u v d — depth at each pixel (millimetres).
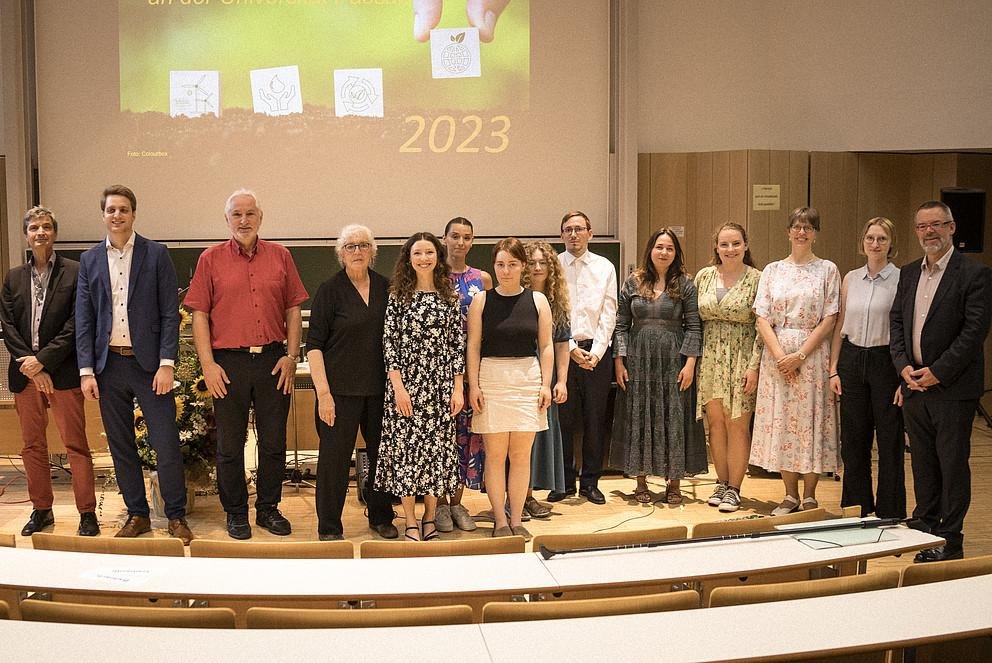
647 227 7445
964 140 7332
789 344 5051
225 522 5082
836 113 7543
